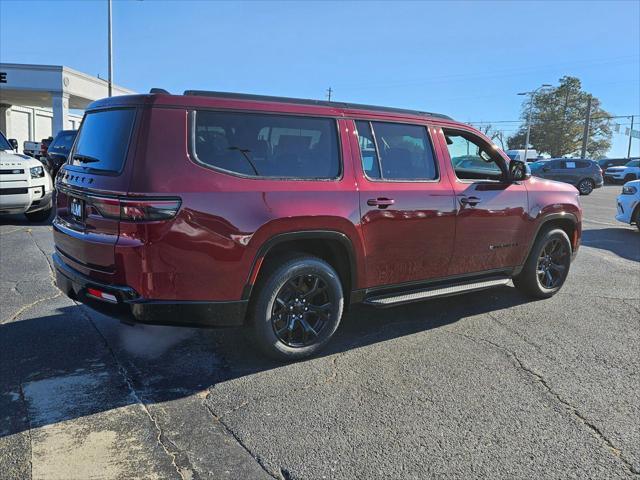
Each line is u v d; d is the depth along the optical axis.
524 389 3.59
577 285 6.43
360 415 3.21
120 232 3.27
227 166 3.53
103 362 3.89
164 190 3.25
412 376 3.77
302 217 3.67
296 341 3.98
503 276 5.31
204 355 4.05
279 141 3.79
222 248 3.41
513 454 2.84
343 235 3.92
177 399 3.37
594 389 3.61
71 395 3.39
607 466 2.75
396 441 2.94
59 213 4.11
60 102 26.02
